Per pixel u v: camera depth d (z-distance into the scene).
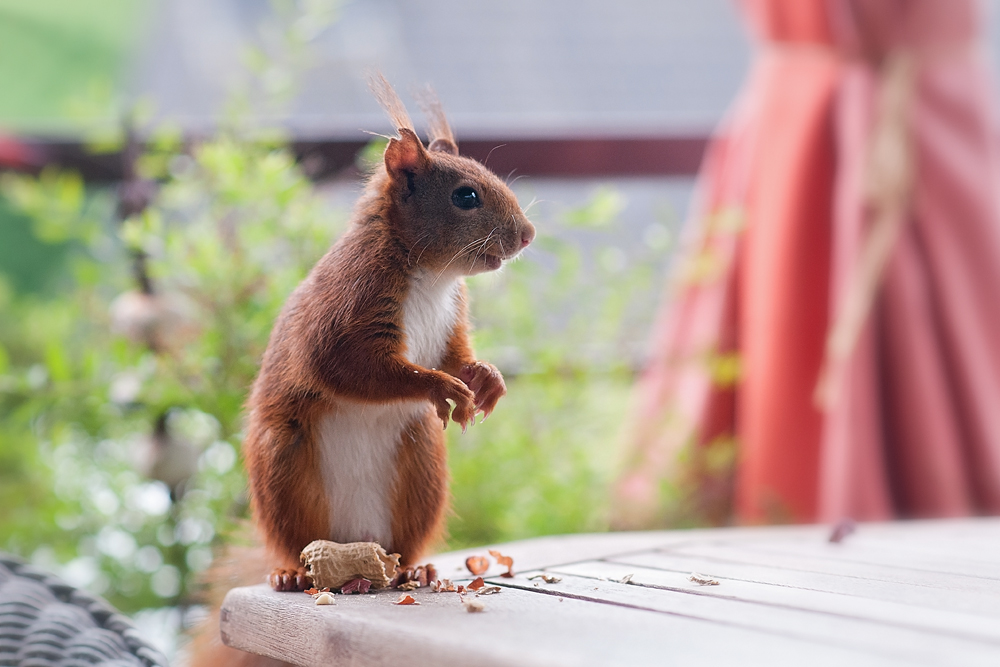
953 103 1.13
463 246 0.78
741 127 1.22
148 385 0.99
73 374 1.04
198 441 1.04
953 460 1.07
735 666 0.65
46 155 1.20
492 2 1.66
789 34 1.15
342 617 0.70
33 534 1.05
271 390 0.77
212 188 1.03
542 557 0.80
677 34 1.65
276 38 1.21
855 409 1.05
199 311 1.00
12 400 1.07
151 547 1.06
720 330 1.19
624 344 1.17
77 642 0.75
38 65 1.63
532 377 1.08
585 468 1.08
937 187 1.10
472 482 1.04
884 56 1.12
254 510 0.77
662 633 0.67
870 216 1.08
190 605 1.01
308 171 1.18
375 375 0.75
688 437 1.13
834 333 1.06
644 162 1.32
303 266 0.99
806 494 1.09
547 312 1.13
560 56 1.60
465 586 0.75
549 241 1.04
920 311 1.08
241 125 1.04
